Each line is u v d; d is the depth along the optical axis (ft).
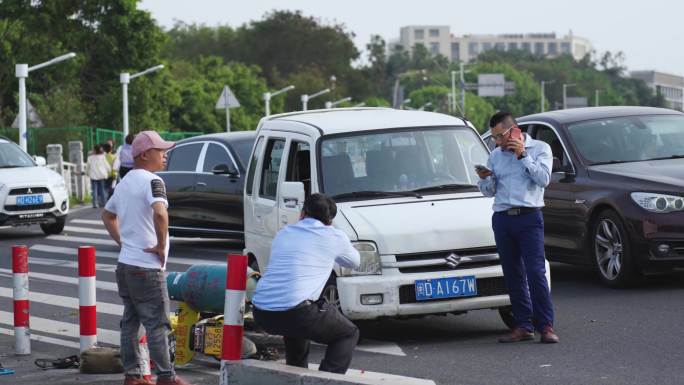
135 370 60.64
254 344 66.44
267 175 82.12
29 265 123.54
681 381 58.03
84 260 67.56
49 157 242.58
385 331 77.66
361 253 71.00
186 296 66.95
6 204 151.43
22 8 432.66
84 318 67.67
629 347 67.36
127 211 59.00
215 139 131.64
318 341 55.67
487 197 75.36
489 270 72.18
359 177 76.43
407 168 77.41
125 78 345.72
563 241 94.53
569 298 86.84
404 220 72.38
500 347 69.56
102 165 222.28
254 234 82.99
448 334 75.46
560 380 59.57
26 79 426.92
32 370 67.56
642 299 84.23
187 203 131.44
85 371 65.98
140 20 447.01
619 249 89.71
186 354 67.82
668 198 87.20
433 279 71.15
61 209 156.97
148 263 58.70
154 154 59.67
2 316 90.84
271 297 55.16
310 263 55.36
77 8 441.68
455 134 80.02
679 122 98.58
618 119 97.86
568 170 94.27
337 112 84.23
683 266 87.45
